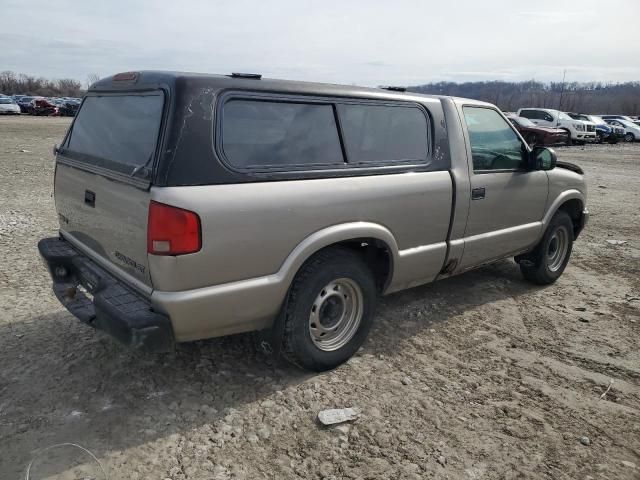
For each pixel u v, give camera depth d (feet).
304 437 9.94
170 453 9.35
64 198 13.07
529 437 10.30
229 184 9.77
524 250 17.49
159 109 9.73
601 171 57.16
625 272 21.04
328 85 11.75
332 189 11.21
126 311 9.59
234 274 10.00
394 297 17.02
